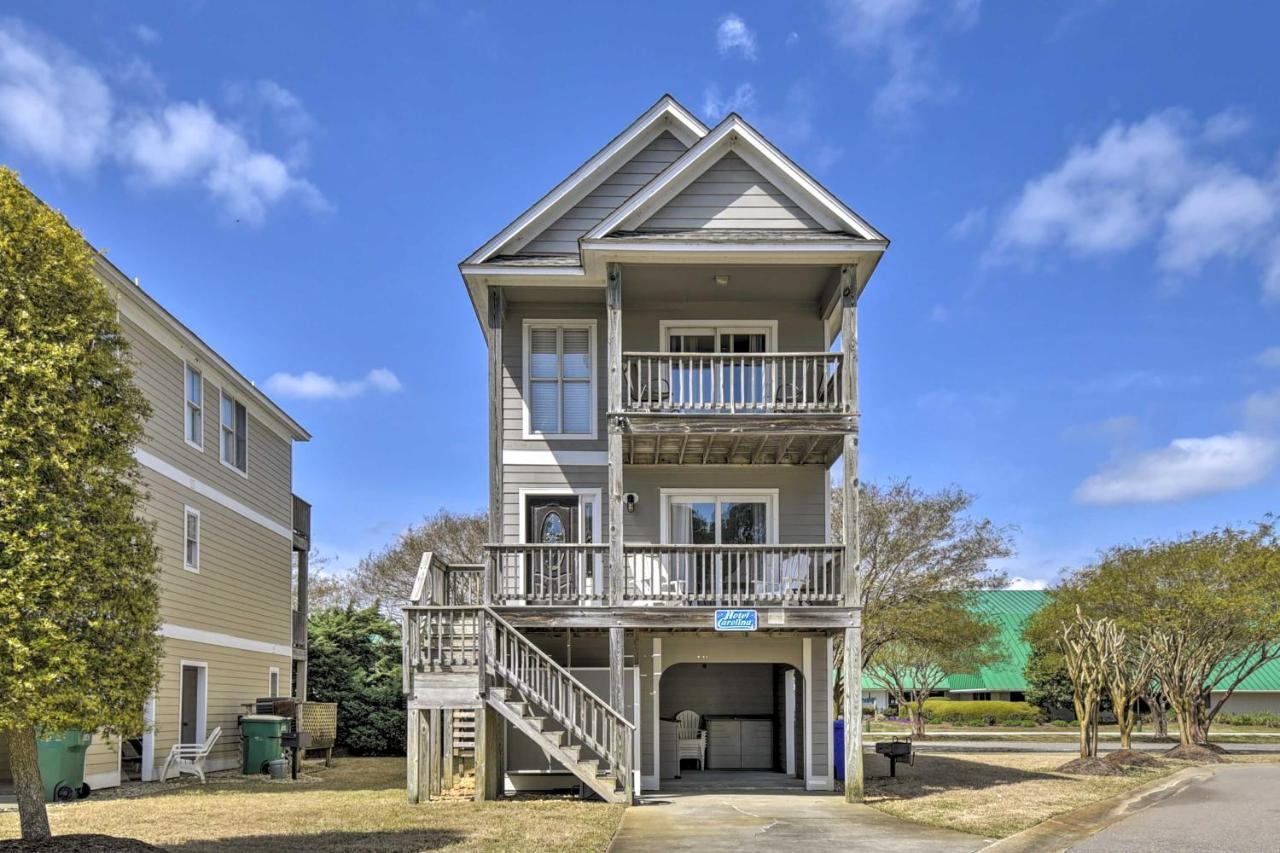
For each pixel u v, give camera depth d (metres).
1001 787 17.42
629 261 16.56
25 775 9.85
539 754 17.11
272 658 26.36
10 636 8.77
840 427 16.12
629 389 16.45
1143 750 29.27
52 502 9.12
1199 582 29.64
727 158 16.98
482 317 19.80
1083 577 35.00
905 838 11.95
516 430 18.47
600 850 10.99
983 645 47.66
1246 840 11.82
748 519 18.56
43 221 9.66
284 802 15.45
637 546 16.19
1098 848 11.26
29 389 9.23
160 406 20.12
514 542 18.19
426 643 15.44
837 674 27.48
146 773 19.33
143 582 10.06
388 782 19.48
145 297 18.86
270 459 26.83
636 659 17.64
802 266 16.88
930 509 33.03
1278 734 39.72
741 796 16.30
